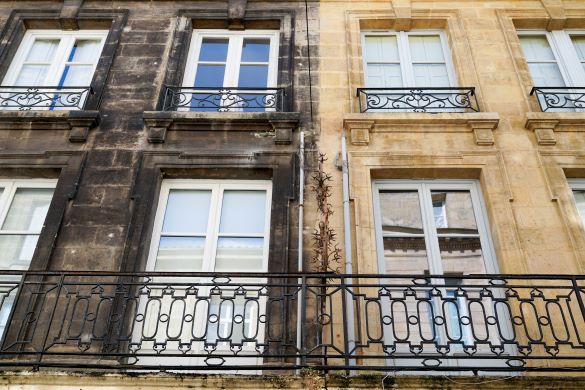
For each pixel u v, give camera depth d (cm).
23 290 711
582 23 1028
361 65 973
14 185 840
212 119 872
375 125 870
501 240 750
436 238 779
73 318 688
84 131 867
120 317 682
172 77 949
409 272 752
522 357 573
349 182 805
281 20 1036
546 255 736
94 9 1054
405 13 1036
